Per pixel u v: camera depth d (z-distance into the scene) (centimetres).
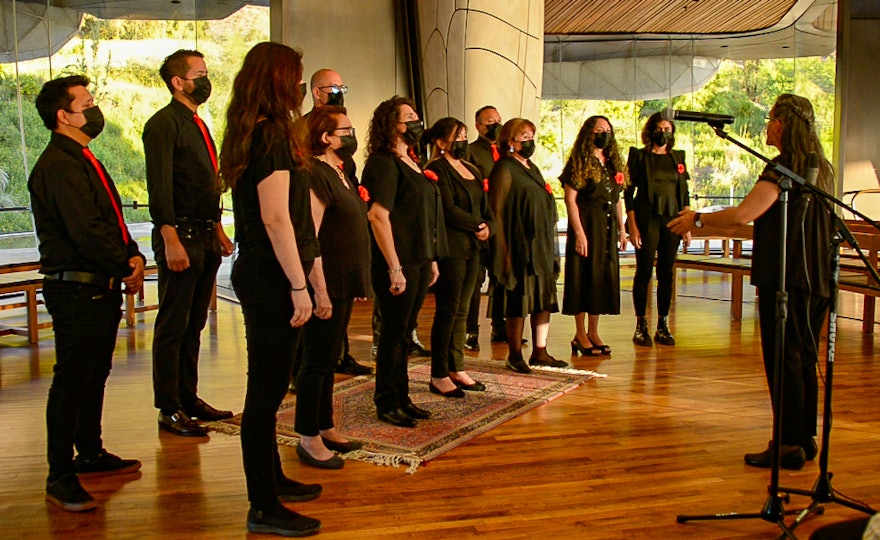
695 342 595
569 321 682
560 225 1024
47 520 286
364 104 853
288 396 447
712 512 293
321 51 820
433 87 818
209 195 379
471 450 359
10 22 755
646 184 568
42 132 777
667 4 854
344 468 337
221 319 702
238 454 355
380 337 393
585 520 286
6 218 766
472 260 438
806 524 284
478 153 543
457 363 452
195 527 280
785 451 336
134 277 317
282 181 248
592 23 947
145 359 540
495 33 779
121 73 791
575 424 396
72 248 293
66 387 296
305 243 272
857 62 869
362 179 375
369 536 273
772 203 324
